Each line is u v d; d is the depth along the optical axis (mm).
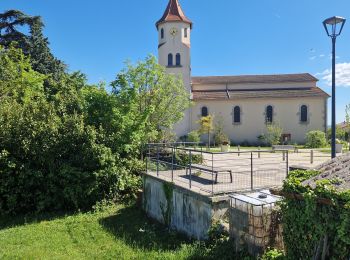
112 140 14562
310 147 34156
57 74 37000
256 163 17812
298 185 5637
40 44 37906
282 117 45719
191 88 48906
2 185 12867
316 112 45219
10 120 13594
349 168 5816
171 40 45562
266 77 50938
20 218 12914
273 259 6543
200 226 9273
